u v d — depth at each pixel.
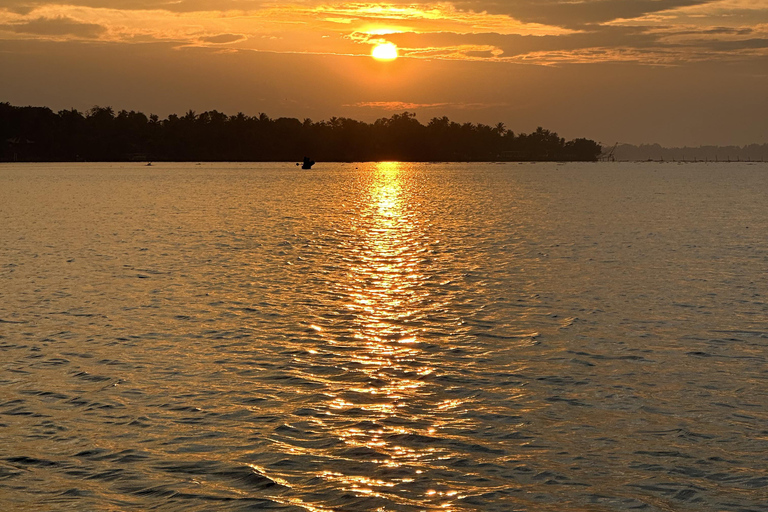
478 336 24.80
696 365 21.66
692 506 13.59
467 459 15.41
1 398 18.59
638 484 14.38
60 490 14.02
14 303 29.52
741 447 15.98
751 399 18.86
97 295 31.17
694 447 15.99
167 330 25.34
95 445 15.95
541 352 22.97
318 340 24.19
